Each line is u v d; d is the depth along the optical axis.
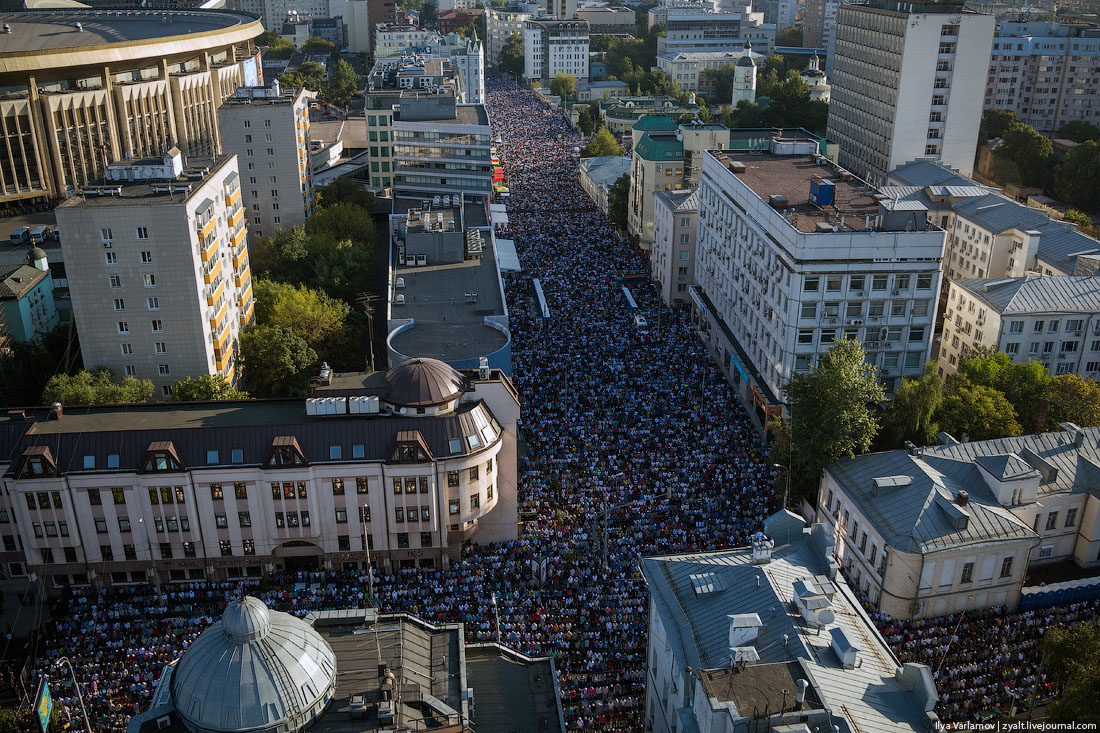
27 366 150.88
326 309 167.25
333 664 70.44
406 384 114.25
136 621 105.81
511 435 118.94
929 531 102.38
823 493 119.50
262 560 114.06
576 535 119.12
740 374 163.38
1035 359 155.50
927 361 142.62
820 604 72.56
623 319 197.25
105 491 109.00
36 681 95.44
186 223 134.25
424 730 67.00
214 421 114.56
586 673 94.81
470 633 101.19
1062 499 111.62
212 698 64.62
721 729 61.66
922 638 99.31
